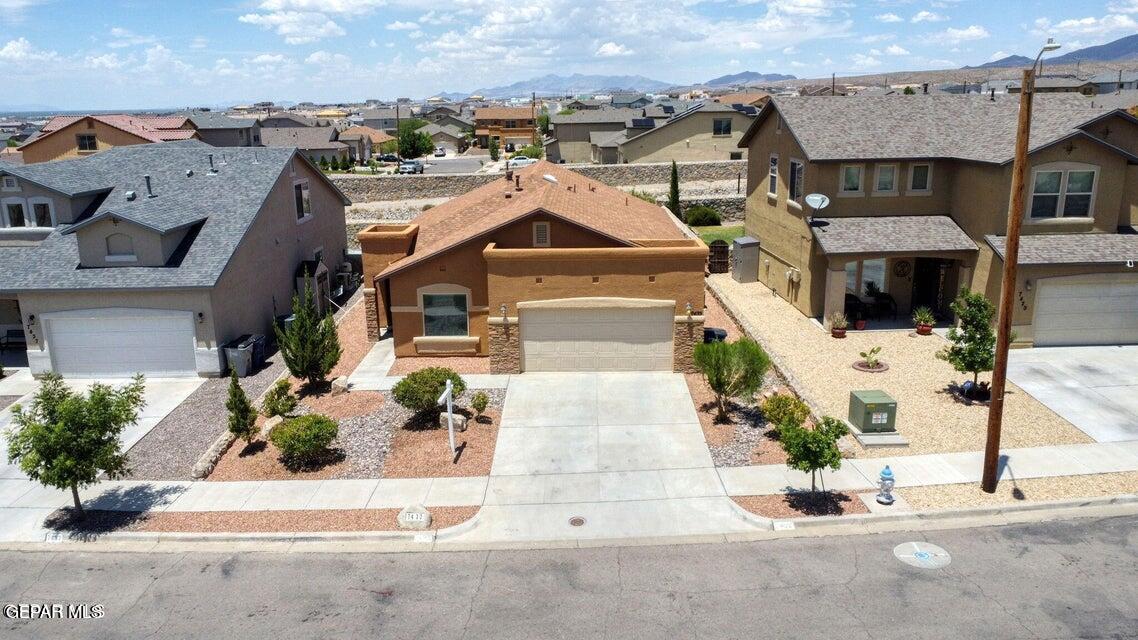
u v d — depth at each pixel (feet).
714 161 184.96
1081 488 47.03
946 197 80.89
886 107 87.04
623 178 176.04
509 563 41.24
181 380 72.43
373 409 62.18
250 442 56.75
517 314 67.67
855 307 80.69
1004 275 44.39
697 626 35.12
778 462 51.98
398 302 73.31
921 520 44.55
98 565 42.34
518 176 97.91
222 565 41.98
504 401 63.21
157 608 38.01
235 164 90.27
